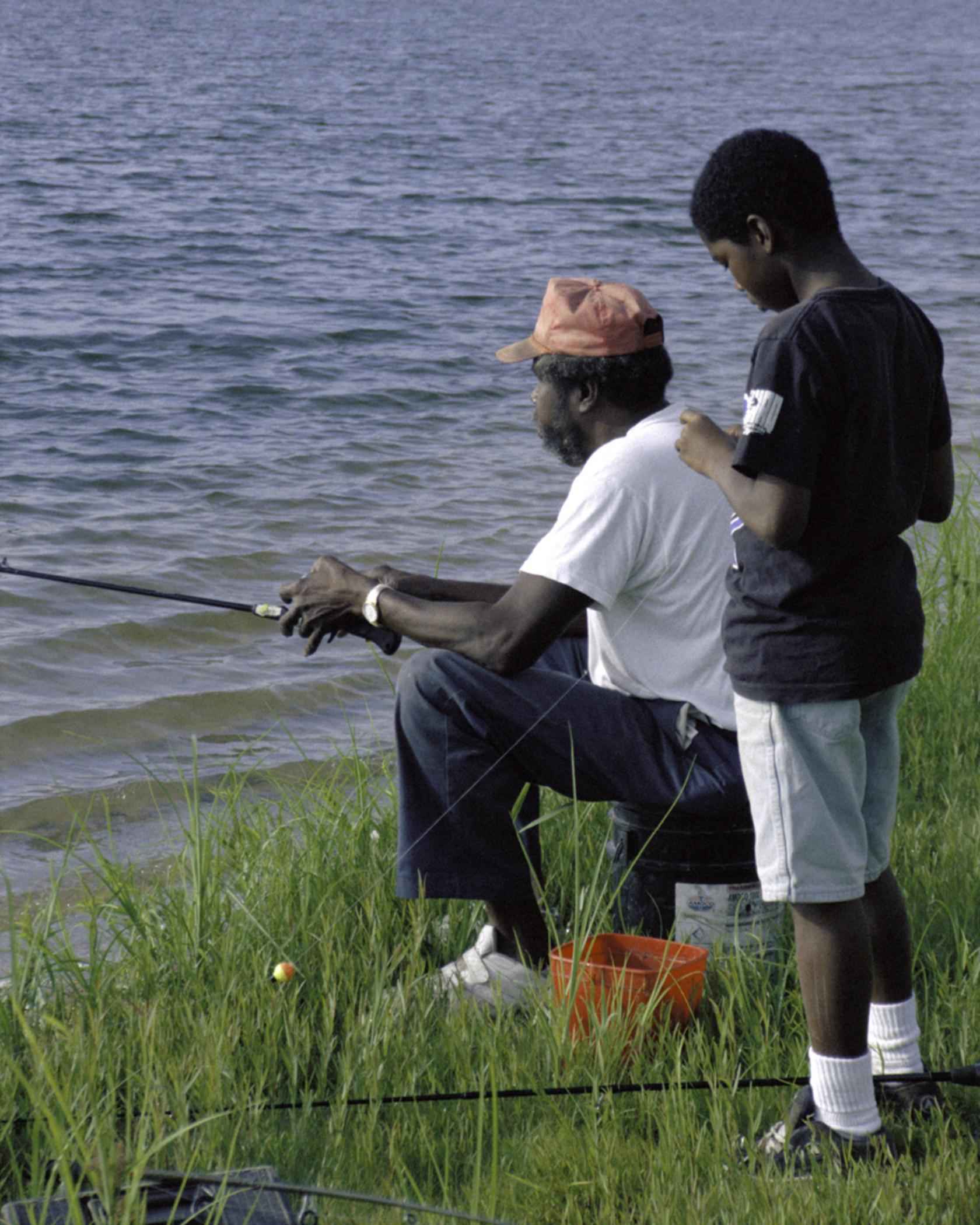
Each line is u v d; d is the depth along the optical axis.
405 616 4.08
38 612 8.99
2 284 21.64
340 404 15.51
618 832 4.22
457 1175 3.32
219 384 16.25
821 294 3.13
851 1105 3.29
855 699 3.21
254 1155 3.29
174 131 44.62
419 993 3.96
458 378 16.75
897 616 3.22
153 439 13.80
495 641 3.95
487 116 53.59
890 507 3.17
